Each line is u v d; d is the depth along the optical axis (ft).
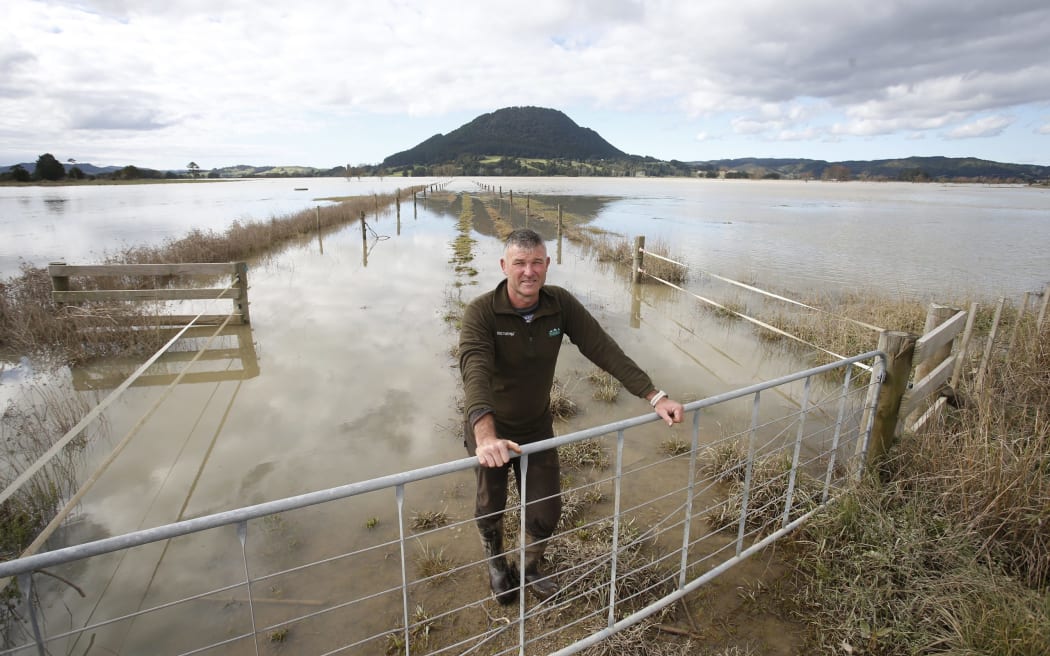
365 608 9.57
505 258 8.05
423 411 17.87
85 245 60.13
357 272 42.83
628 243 53.26
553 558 10.42
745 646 8.52
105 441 15.97
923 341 11.73
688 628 8.87
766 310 31.73
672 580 9.98
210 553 11.09
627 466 14.49
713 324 29.30
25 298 26.96
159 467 14.47
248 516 4.84
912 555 9.66
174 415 17.61
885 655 8.25
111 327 24.29
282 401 18.70
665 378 21.35
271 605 9.67
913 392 12.37
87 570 10.59
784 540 10.88
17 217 100.42
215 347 24.32
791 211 132.36
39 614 9.51
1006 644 7.72
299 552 11.11
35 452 15.12
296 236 64.49
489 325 8.12
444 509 12.53
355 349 24.13
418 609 9.45
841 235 78.13
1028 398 15.85
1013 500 10.25
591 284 39.75
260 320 28.66
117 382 20.72
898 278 44.47
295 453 15.21
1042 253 59.57
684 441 15.78
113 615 9.46
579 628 8.86
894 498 11.18
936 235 78.28
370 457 14.99
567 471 14.21
